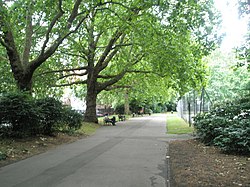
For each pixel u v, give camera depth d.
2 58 19.05
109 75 28.03
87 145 13.33
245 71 30.09
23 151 11.00
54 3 14.55
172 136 17.06
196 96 26.16
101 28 17.84
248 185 6.32
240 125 11.10
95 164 9.02
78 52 25.88
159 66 20.89
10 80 19.98
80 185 6.69
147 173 7.82
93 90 27.55
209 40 19.75
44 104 14.55
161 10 13.66
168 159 9.77
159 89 36.94
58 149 12.09
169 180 7.06
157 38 17.19
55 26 19.39
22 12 14.85
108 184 6.77
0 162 9.23
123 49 25.81
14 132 12.92
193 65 21.22
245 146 9.78
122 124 28.53
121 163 9.16
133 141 14.82
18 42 19.53
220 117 13.24
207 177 7.00
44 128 14.74
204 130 12.66
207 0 17.86
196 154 10.30
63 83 28.69
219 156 9.77
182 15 14.84
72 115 16.95
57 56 24.89
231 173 7.35
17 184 6.79
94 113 27.58
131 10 13.41
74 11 15.09
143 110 63.09
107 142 14.43
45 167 8.60
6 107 12.44
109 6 17.34
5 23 13.27
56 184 6.78
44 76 24.30
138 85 35.72
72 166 8.73
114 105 55.28
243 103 14.80
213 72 31.45
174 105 86.75
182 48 19.62
